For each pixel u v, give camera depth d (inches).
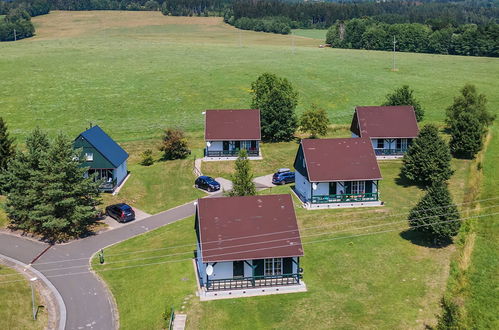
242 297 1673.2
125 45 7554.1
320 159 2448.3
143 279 1807.3
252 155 3248.0
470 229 2095.2
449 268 1815.9
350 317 1553.9
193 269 1862.7
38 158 2228.1
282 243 1704.0
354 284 1736.0
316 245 2010.3
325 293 1686.8
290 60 6540.4
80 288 1756.9
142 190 2743.6
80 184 2190.0
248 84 5315.0
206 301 1652.3
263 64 6225.4
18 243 2107.5
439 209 1963.6
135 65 6043.3
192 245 2058.3
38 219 2100.1
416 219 1994.3
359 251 1953.7
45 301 1683.1
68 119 4288.9
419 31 7800.2
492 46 7273.6
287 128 3631.9
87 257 1988.2
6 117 4281.5
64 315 1604.3
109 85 5211.6
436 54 7549.2
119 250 2044.8
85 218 2230.6
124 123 4215.1
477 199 2410.2
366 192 2452.0
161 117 4379.9
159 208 2514.8
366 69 6082.7
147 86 5201.8
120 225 2303.2
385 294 1670.8
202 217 1756.9
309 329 1504.7
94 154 2647.6
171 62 6250.0
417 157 2591.0
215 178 2933.1
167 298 1676.9
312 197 2399.1
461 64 6476.4
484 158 3041.3
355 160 2464.3
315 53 7224.4
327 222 2220.7
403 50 7864.2
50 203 2140.7
